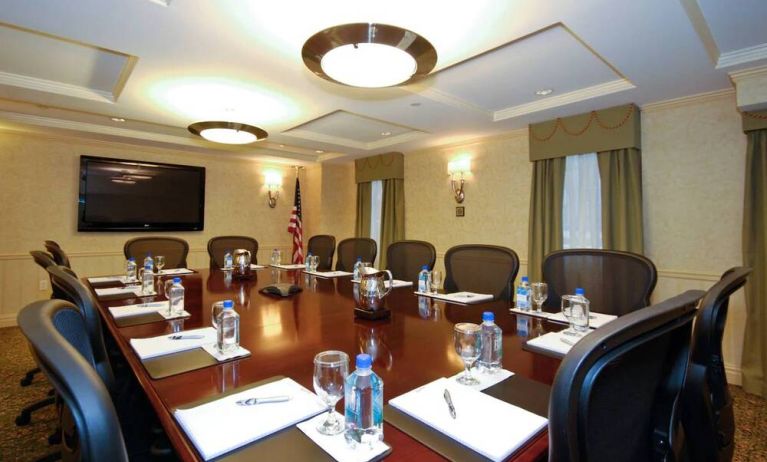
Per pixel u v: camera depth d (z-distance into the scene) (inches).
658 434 30.0
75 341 32.9
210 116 141.0
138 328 60.2
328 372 32.2
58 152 171.0
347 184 252.1
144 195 190.1
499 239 166.4
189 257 205.8
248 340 54.1
